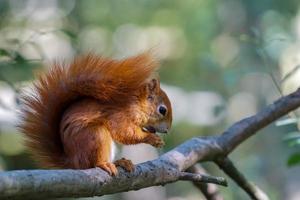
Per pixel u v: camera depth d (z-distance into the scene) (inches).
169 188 957.8
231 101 871.7
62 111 255.3
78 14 1048.2
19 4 830.5
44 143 254.4
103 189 222.8
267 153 863.1
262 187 837.8
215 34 1053.2
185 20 1117.7
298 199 853.2
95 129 246.8
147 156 924.0
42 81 256.8
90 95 253.9
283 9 880.3
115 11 1103.0
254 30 375.2
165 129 282.0
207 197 319.9
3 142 746.8
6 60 365.1
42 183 195.6
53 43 891.4
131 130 257.8
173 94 975.0
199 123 932.6
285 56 729.0
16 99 340.2
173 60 1103.0
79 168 244.7
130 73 257.8
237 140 294.7
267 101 948.0
